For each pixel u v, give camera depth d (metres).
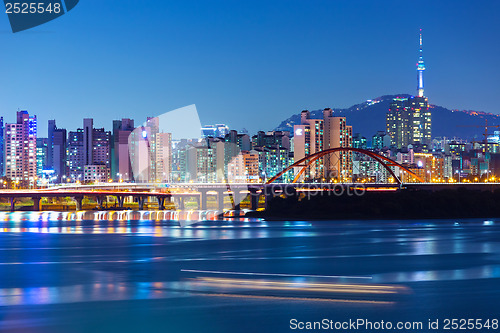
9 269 90.94
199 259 102.38
